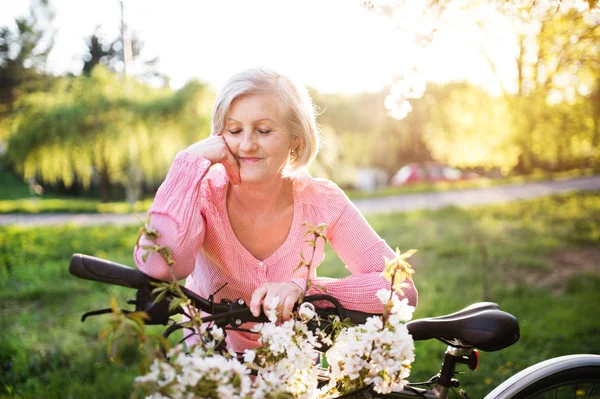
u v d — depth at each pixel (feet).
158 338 3.36
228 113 4.43
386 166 86.48
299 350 3.73
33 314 18.04
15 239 34.27
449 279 21.01
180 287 3.79
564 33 7.57
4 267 25.48
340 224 5.09
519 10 5.57
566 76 9.89
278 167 4.53
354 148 68.59
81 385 11.43
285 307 3.98
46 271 24.32
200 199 4.50
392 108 5.60
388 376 3.82
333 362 3.89
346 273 22.09
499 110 29.32
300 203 5.02
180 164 4.37
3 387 11.46
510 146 31.68
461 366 11.23
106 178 75.10
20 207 63.82
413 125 72.23
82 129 66.39
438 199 62.95
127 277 3.76
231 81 4.39
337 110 66.13
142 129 64.23
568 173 89.35
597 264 24.30
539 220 39.11
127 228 39.81
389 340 3.72
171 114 64.49
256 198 4.79
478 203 55.21
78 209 61.52
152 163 65.82
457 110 34.24
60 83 73.41
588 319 14.88
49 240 33.73
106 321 3.24
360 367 3.74
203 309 3.98
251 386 3.65
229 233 4.86
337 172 68.28
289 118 4.44
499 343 4.20
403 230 36.27
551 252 27.17
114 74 69.72
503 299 17.87
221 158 4.46
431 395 4.50
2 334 15.47
